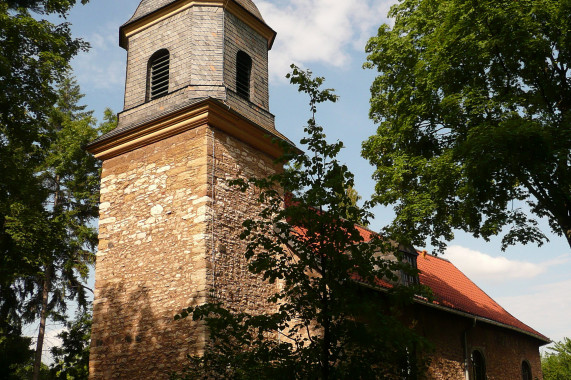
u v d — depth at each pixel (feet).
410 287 23.84
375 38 57.21
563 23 41.47
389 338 21.45
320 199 23.58
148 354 43.42
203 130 47.03
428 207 47.60
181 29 51.90
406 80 53.57
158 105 50.39
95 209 81.71
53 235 57.36
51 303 78.54
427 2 52.65
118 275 47.57
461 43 44.75
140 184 49.34
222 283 43.68
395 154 52.95
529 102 45.32
